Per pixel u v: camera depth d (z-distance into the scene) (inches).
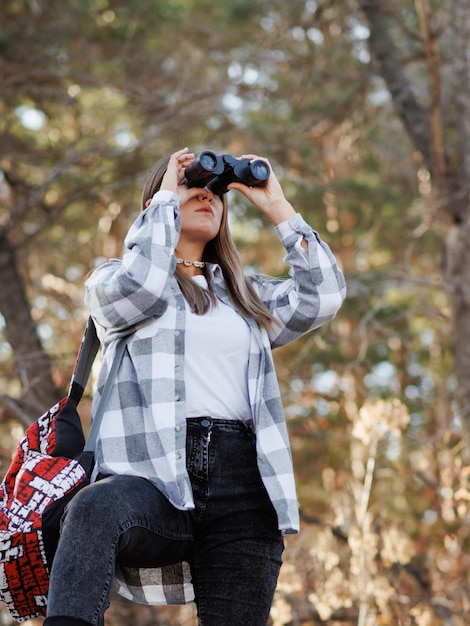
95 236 513.3
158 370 111.5
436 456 354.0
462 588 307.9
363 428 256.8
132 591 118.3
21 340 391.2
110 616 320.5
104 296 111.7
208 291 119.7
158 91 458.9
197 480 110.7
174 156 122.0
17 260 442.9
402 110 424.8
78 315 445.4
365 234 627.5
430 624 281.0
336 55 480.7
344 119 503.2
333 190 559.8
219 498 111.0
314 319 123.8
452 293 379.2
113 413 111.7
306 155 515.8
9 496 112.3
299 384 474.3
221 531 111.0
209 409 113.1
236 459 112.7
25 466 109.6
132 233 116.0
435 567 326.0
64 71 422.9
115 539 98.9
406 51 514.0
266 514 112.5
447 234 391.2
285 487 111.7
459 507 296.8
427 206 413.1
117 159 434.3
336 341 545.6
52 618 93.1
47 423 116.7
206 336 115.3
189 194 122.3
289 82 492.7
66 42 450.0
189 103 442.6
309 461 590.9
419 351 629.9
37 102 442.3
